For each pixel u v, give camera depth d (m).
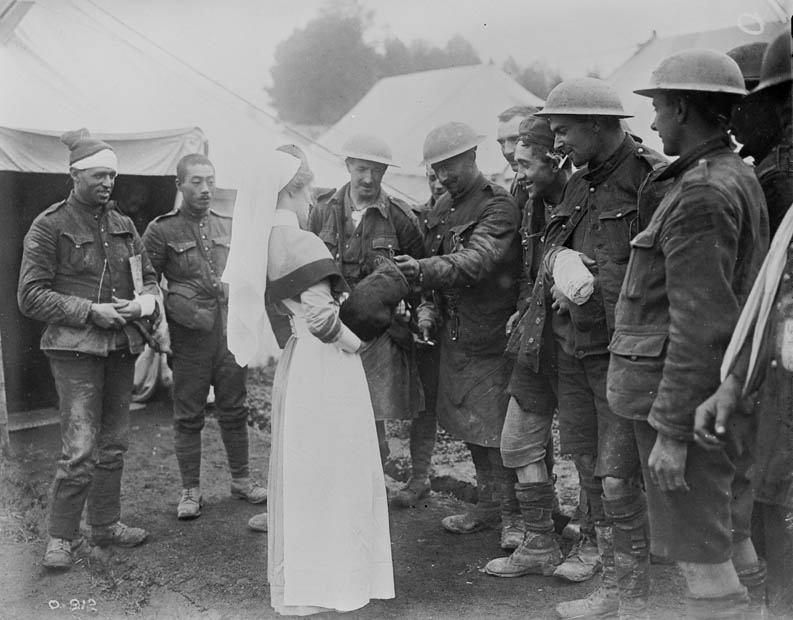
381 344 3.50
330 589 2.82
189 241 3.68
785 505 2.75
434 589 3.07
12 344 3.95
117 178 3.91
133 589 3.21
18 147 3.71
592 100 2.66
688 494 2.44
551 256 2.85
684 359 2.32
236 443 3.89
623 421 2.65
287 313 2.94
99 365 3.35
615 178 2.73
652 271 2.45
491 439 3.37
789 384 2.68
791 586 2.77
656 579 3.06
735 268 2.38
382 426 4.00
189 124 3.78
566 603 2.84
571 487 3.86
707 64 2.41
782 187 2.71
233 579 3.22
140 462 4.20
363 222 3.49
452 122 3.30
